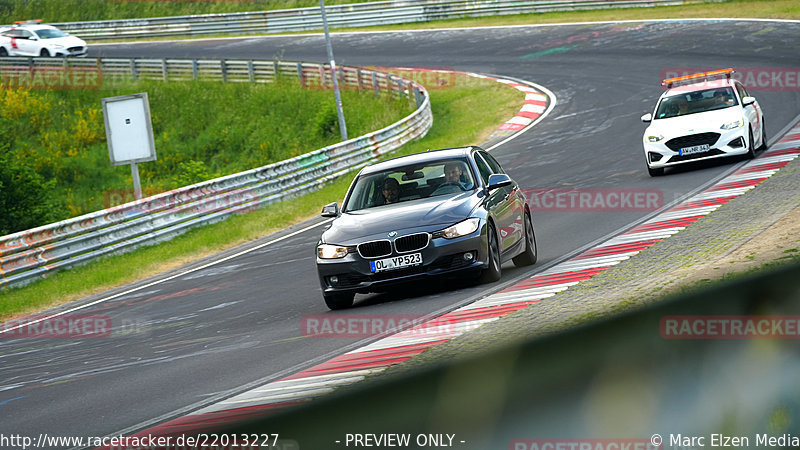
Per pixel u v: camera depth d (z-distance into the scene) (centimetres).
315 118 13375
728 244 3153
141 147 8231
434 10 17888
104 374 2825
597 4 16638
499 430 366
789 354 372
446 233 3119
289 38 18488
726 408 358
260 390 2158
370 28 18275
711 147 5709
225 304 4044
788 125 7331
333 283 3231
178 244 6675
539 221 5016
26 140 14400
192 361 2781
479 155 3691
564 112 10488
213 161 13362
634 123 9031
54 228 6253
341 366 2269
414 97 12350
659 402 358
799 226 3150
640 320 417
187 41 19788
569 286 2923
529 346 416
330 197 7756
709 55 12219
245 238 6550
